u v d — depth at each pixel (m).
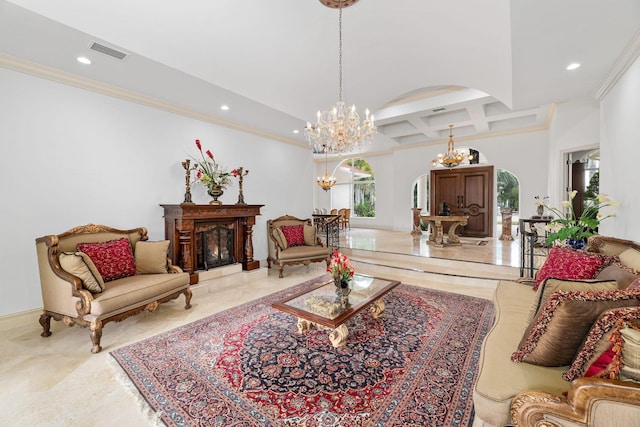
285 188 5.82
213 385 1.88
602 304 1.21
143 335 2.62
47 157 2.95
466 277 4.12
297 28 2.36
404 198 9.09
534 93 3.47
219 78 3.17
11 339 2.54
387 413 1.61
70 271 2.45
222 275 4.29
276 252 4.84
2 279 2.72
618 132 2.79
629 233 2.52
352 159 10.78
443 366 2.06
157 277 3.01
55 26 2.20
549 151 6.33
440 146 8.30
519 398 1.14
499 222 9.53
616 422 0.95
